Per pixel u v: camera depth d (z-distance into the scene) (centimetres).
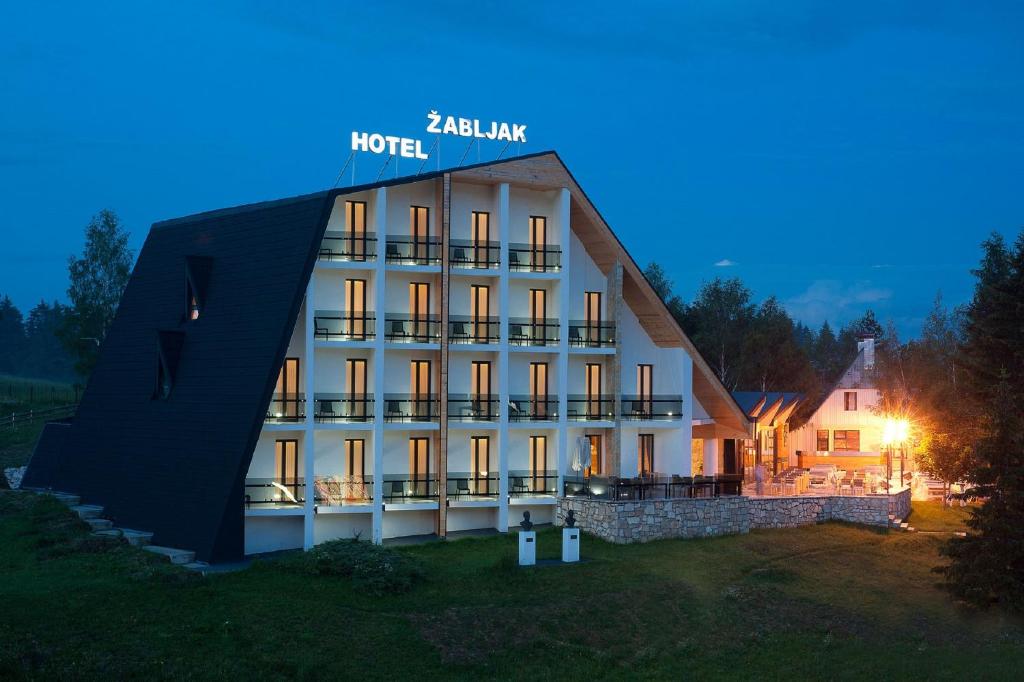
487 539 4297
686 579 3800
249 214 4338
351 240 4225
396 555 3594
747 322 10025
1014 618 3725
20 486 4884
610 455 4800
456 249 4469
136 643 2791
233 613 3058
